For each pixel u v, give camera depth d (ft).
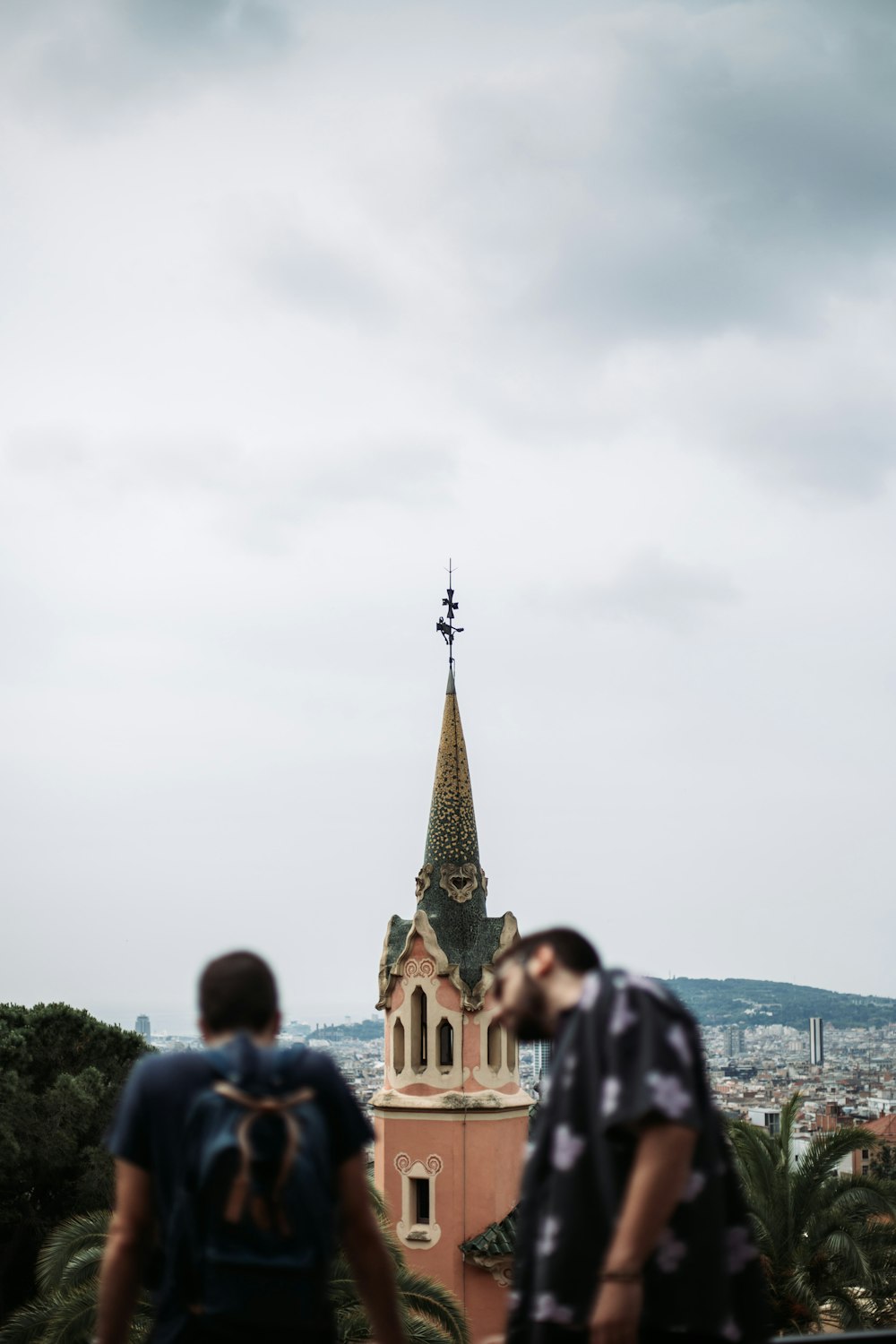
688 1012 17.95
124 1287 18.43
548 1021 19.29
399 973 134.51
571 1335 17.39
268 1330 17.56
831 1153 118.21
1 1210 153.89
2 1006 175.01
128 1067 176.65
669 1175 16.40
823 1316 118.21
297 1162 17.97
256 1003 19.60
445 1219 127.75
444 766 141.49
